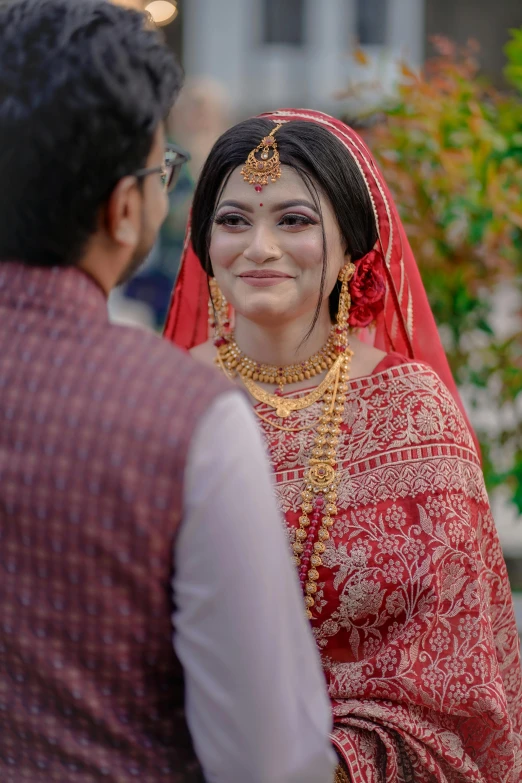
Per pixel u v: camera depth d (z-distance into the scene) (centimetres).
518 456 269
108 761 97
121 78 92
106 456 90
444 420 149
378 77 269
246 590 89
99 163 92
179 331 171
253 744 90
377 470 146
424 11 718
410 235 250
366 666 140
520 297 282
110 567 92
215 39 726
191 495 90
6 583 96
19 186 92
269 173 139
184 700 100
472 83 261
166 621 94
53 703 97
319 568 143
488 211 242
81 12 94
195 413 90
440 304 259
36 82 91
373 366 155
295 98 730
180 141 491
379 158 250
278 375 152
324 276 143
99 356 94
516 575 329
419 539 143
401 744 139
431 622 140
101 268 99
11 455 93
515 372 265
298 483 146
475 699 139
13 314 97
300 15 733
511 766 144
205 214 149
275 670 90
